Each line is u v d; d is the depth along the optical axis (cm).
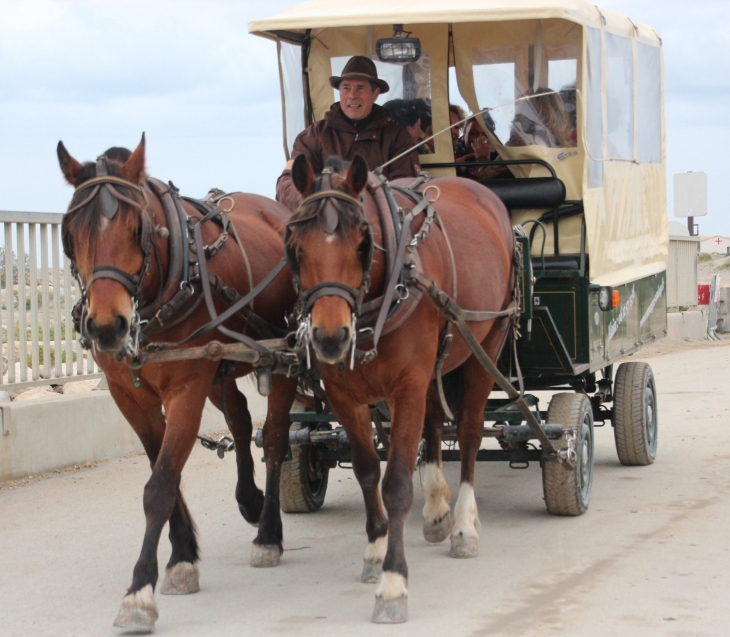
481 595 459
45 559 547
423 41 702
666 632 401
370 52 720
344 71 648
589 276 628
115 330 389
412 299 444
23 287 777
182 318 450
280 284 527
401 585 427
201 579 505
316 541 586
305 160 412
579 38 658
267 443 541
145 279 429
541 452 601
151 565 423
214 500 704
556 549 537
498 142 686
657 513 609
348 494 730
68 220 403
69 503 683
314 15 619
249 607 454
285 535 603
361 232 403
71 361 830
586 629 406
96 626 431
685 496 654
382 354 445
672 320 1838
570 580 477
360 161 406
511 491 700
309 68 726
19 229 774
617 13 753
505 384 521
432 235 484
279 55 700
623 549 530
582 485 614
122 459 842
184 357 439
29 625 435
